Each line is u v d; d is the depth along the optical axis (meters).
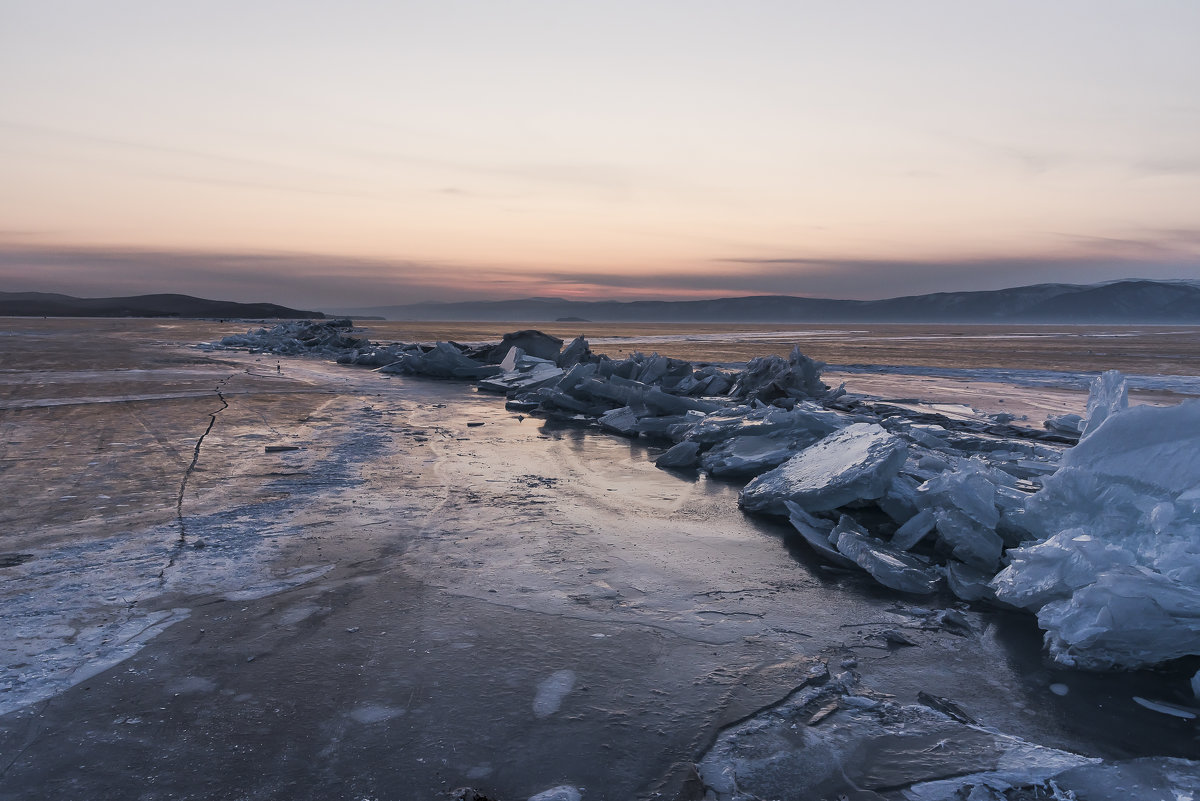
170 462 8.38
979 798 2.72
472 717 3.20
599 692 3.46
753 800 2.67
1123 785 2.80
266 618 4.20
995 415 13.97
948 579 5.16
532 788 2.71
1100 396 5.65
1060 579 4.13
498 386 17.41
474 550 5.55
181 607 4.32
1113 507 4.70
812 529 6.15
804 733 3.15
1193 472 4.43
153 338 38.81
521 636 4.07
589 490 7.76
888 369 28.59
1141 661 3.79
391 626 4.14
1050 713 3.40
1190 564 3.92
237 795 2.62
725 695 3.47
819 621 4.43
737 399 15.13
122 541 5.52
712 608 4.58
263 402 13.98
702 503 7.35
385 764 2.83
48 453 8.74
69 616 4.14
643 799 2.66
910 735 3.15
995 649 4.11
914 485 6.96
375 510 6.61
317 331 35.50
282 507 6.61
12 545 5.38
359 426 11.56
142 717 3.12
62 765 2.77
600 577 5.06
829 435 8.12
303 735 3.02
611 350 41.09
